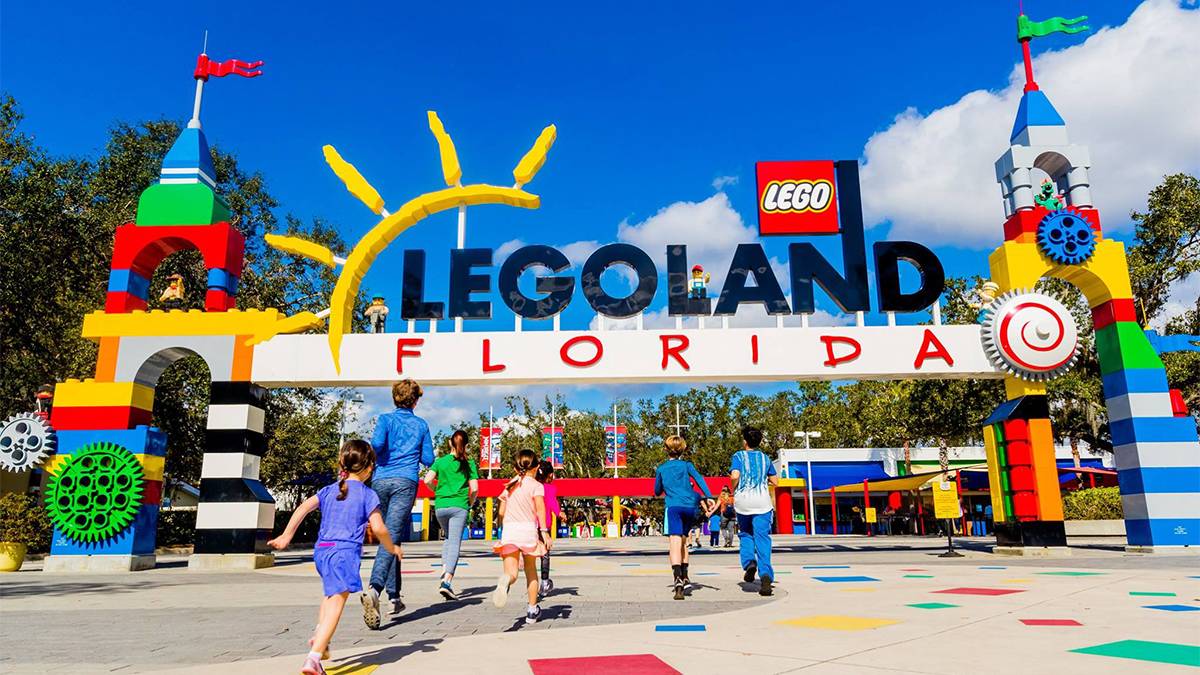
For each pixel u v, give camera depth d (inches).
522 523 251.6
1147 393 582.9
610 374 607.5
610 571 499.5
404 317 628.1
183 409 1083.9
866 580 387.9
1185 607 253.0
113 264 601.0
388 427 277.0
